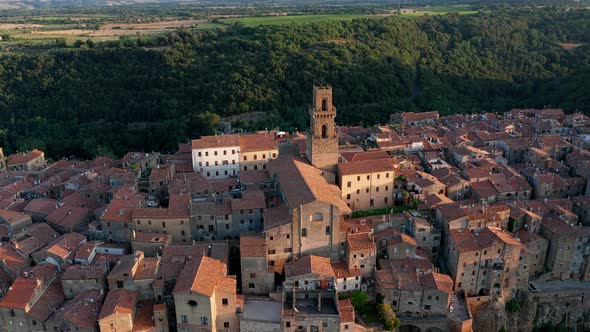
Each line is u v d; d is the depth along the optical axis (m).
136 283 113.00
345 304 113.12
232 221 134.12
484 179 157.25
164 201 154.88
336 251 124.50
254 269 118.31
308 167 145.12
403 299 117.62
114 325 104.75
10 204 157.25
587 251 135.12
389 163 150.00
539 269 138.25
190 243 131.62
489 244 123.44
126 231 133.75
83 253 124.38
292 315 108.38
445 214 132.50
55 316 109.12
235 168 176.00
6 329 111.31
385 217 135.62
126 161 185.62
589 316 134.50
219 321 111.00
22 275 118.69
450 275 127.81
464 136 197.50
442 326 118.12
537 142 187.75
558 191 157.75
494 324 124.19
